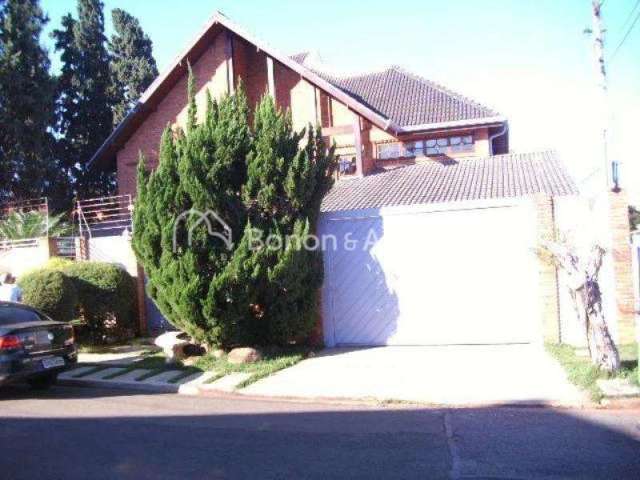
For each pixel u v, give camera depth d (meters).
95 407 7.89
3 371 8.12
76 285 12.60
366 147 21.16
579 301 7.87
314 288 10.69
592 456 5.24
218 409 7.53
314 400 7.85
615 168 9.68
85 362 10.98
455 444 5.72
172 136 10.24
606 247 9.71
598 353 7.69
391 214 10.98
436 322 10.79
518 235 10.41
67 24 32.50
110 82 33.16
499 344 10.46
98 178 32.03
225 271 9.55
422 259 10.87
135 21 35.16
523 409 6.92
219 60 21.95
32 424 7.02
